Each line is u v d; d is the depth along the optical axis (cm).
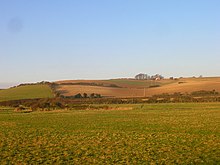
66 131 4206
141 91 14012
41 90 14088
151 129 4234
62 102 10544
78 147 3025
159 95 12488
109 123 5056
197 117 5741
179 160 2434
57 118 6106
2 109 9212
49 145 3153
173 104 9738
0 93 13962
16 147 3056
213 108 7881
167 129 4203
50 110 8488
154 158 2512
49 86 15088
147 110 7644
